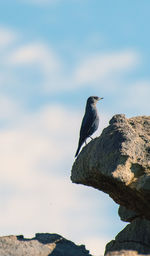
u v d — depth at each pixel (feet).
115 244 54.54
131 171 51.11
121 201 55.31
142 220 54.44
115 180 50.83
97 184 55.93
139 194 50.03
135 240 53.47
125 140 52.24
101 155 52.70
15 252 51.57
